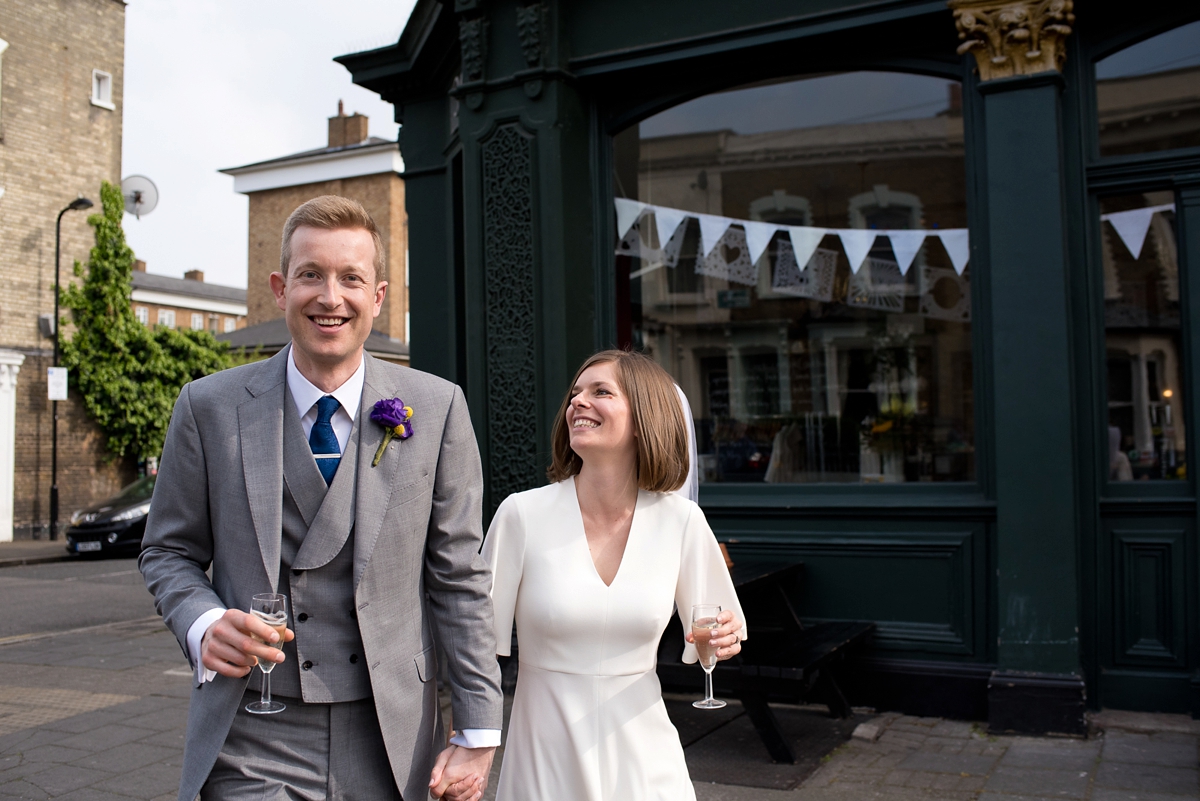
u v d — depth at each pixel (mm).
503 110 5426
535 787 2160
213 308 45438
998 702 4469
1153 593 4633
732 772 3967
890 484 5105
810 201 5422
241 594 1880
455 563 2061
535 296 5316
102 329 18250
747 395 5535
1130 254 4785
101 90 19047
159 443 19062
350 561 1919
